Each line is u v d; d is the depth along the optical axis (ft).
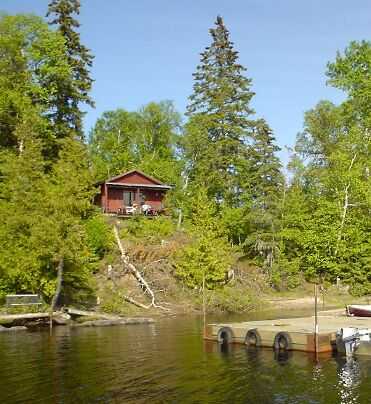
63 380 51.70
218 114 185.47
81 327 92.94
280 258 160.45
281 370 55.72
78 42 166.40
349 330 63.98
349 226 158.81
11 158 120.67
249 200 170.60
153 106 237.25
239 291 133.59
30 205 101.86
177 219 174.09
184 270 130.21
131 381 51.13
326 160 192.44
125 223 148.77
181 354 64.90
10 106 144.77
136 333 84.43
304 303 139.64
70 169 109.70
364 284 153.69
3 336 81.15
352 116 168.35
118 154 228.02
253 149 171.83
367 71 161.68
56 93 159.12
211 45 195.31
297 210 170.19
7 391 48.03
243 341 72.38
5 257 98.48
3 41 147.33
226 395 46.21
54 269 102.73
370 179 159.74
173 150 233.14
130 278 126.62
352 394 46.37
